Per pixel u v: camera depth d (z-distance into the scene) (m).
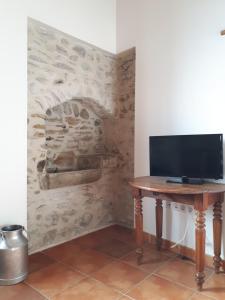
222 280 1.97
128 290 1.85
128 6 2.97
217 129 2.18
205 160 2.08
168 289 1.86
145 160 2.80
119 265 2.22
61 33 2.57
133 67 2.97
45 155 2.50
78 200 2.87
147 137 2.77
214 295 1.79
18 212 2.24
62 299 1.74
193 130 2.36
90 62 2.87
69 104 2.97
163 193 2.04
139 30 2.85
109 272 2.10
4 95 2.12
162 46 2.60
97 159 3.22
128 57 3.03
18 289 1.85
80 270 2.13
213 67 2.19
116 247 2.60
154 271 2.12
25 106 2.26
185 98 2.41
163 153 2.30
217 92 2.17
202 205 1.81
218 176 2.03
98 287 1.88
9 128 2.16
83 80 2.80
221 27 2.14
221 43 2.14
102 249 2.55
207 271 2.11
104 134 3.38
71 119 3.01
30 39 2.32
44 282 1.95
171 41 2.52
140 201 2.21
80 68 2.76
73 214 2.81
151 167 2.38
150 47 2.72
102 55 3.00
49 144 2.79
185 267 2.19
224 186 1.96
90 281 1.96
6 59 2.13
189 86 2.38
